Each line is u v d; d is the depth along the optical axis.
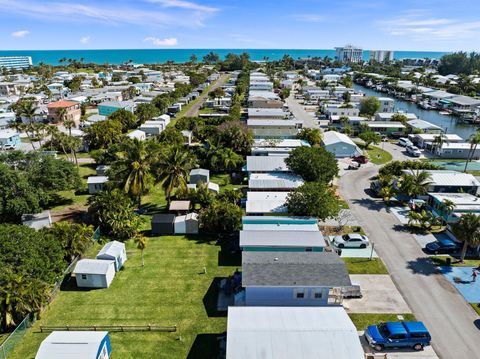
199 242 46.03
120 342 30.11
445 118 134.62
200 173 64.12
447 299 35.28
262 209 50.28
